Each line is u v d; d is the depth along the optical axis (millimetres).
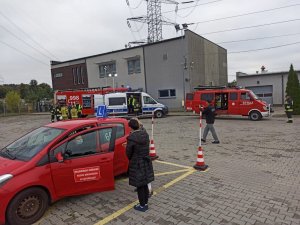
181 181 6137
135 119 4715
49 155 4660
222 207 4723
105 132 5430
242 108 18281
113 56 33406
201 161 7047
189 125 16578
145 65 30516
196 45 29266
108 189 5195
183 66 27578
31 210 4398
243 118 19469
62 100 23500
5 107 42562
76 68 37969
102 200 5215
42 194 4523
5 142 13156
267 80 33156
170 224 4203
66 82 39469
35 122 24047
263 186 5645
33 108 45094
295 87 20891
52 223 4375
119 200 5199
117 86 33438
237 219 4277
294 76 21047
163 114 22641
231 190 5484
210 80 33594
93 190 5043
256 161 7637
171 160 8078
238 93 18406
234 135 12188
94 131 5285
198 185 5840
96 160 5043
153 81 30094
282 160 7652
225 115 20047
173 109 28812
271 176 6277
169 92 28984
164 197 5254
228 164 7414
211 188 5633
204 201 5004
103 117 6562
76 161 4859
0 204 4055
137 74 31344
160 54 29219
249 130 13523
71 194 4840
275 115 20750
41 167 4523
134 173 4555
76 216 4586
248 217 4328
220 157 8227
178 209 4715
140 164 4562
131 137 4562
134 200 5184
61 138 4898
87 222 4367
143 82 30906
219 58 37219
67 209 4859
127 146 4574
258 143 10172
